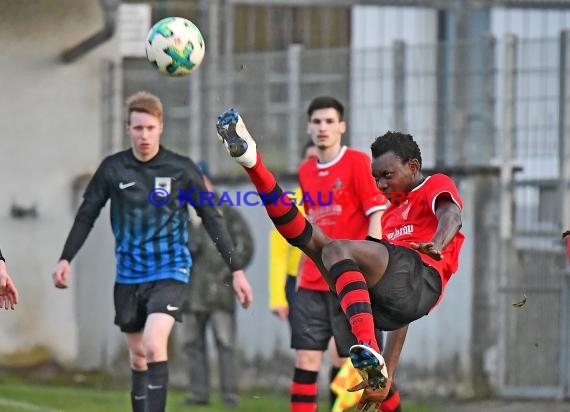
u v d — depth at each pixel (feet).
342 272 59.16
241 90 136.87
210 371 134.72
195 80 141.59
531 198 116.57
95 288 148.56
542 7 120.78
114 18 147.02
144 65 150.00
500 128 118.11
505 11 126.93
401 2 132.87
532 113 116.26
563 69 113.91
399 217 64.90
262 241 131.64
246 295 87.35
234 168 138.31
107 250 146.92
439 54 121.29
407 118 123.03
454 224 60.85
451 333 119.34
